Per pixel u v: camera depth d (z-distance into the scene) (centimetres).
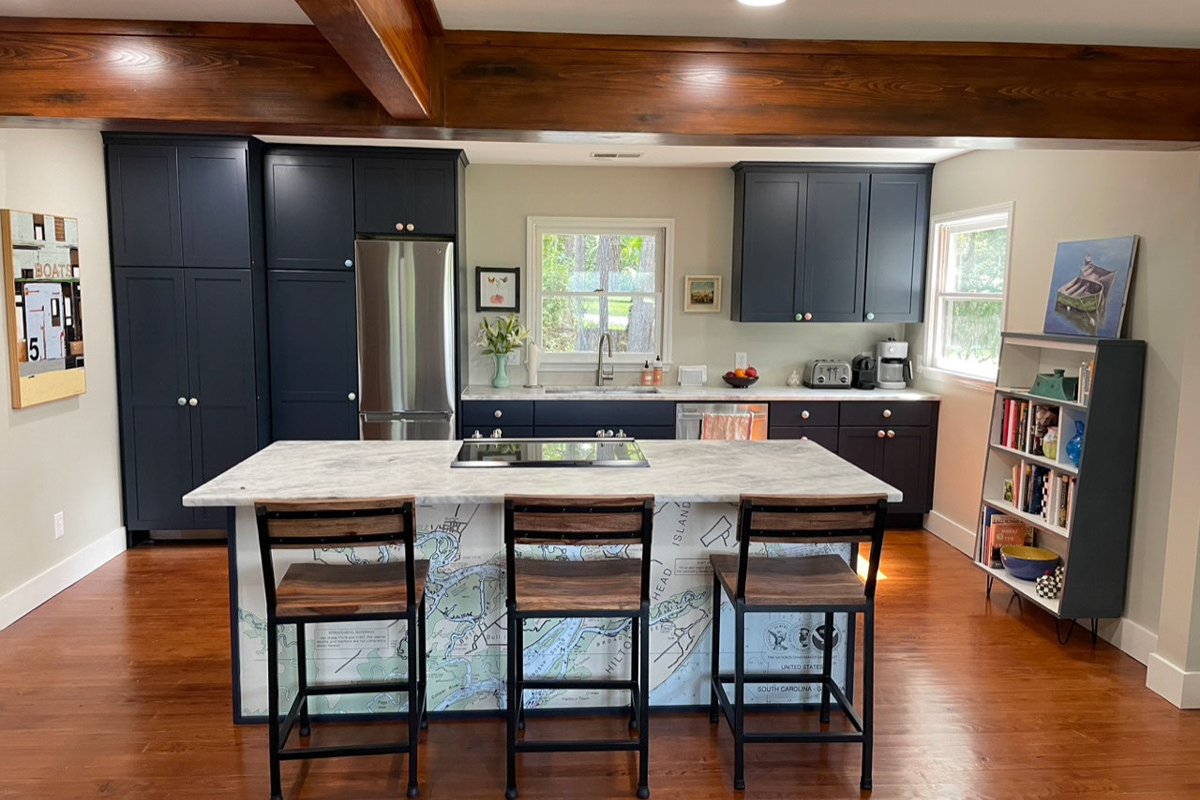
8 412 380
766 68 285
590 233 586
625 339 595
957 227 526
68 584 429
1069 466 368
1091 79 290
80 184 442
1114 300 363
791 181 546
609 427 536
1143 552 352
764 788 259
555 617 249
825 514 249
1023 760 275
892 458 543
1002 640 371
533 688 284
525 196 573
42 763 268
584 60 281
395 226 512
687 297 586
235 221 481
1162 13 255
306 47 273
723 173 577
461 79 280
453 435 524
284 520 238
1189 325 306
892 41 285
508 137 298
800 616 308
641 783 254
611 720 301
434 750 279
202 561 471
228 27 269
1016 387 426
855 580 268
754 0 244
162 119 272
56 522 420
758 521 249
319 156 503
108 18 264
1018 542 423
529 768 269
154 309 482
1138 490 355
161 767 266
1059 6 248
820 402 536
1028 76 288
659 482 290
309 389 517
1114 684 330
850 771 269
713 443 367
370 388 517
